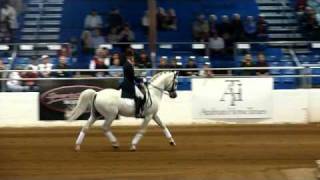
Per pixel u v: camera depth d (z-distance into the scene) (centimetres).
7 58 2816
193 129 2048
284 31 3209
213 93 2175
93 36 2945
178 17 3316
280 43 3000
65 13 3359
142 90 1564
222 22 2961
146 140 1797
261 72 2450
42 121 2156
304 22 3228
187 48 2973
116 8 3228
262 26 3034
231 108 2173
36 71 2138
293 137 1853
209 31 2964
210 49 2903
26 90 2212
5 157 1509
